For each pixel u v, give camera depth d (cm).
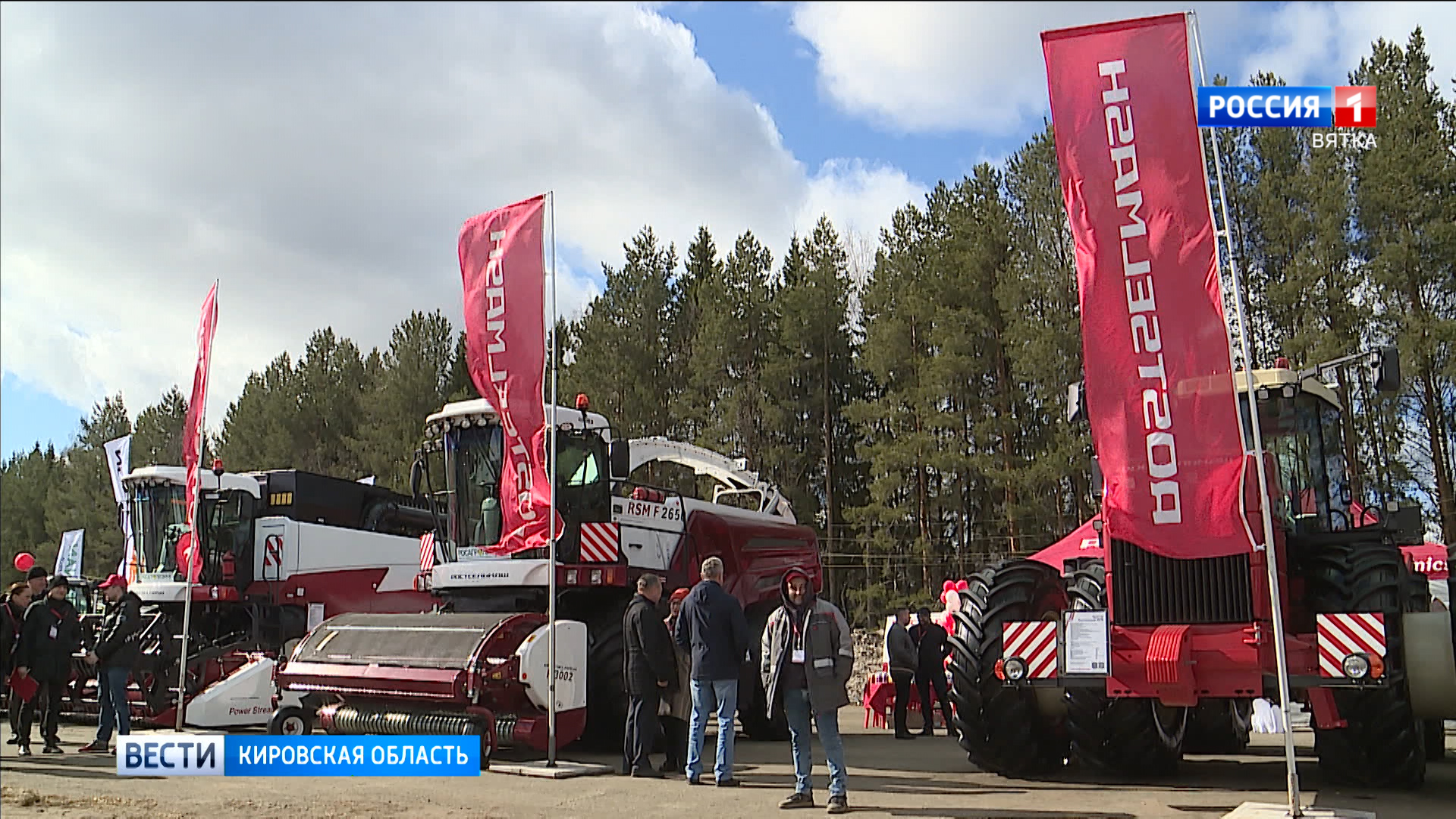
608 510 1302
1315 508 954
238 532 1792
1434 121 2702
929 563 3238
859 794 893
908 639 1546
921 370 3219
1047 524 3020
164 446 5266
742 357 3766
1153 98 791
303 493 1878
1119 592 864
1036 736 970
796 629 828
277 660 1501
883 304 3525
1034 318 3080
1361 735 856
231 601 1769
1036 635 882
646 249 3972
